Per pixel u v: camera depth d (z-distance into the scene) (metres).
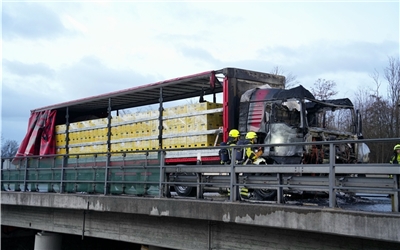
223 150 12.73
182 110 15.47
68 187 15.59
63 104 21.53
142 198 11.74
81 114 23.39
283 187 9.25
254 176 10.09
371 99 35.16
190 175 11.78
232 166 10.11
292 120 12.89
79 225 14.62
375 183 8.09
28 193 16.23
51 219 15.86
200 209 10.15
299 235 8.80
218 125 14.77
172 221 11.46
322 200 12.10
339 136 13.25
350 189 8.09
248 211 9.20
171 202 10.87
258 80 15.07
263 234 9.43
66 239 19.61
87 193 14.53
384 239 7.20
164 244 11.65
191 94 17.78
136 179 12.84
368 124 32.16
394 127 30.78
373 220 7.34
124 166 13.27
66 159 16.06
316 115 13.96
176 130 15.58
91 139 19.70
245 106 13.93
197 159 14.59
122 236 13.00
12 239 20.45
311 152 12.27
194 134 14.89
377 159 28.55
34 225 16.69
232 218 9.46
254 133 12.34
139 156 12.87
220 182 10.69
